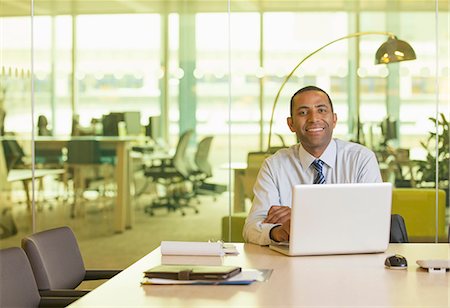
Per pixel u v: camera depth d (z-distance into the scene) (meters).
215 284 2.86
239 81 6.28
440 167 6.20
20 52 6.46
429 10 6.16
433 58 6.16
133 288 2.81
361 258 3.43
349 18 6.20
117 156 6.41
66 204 6.48
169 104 6.35
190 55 6.31
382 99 6.21
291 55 6.24
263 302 2.59
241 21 6.27
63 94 6.44
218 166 6.31
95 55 6.40
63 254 3.83
